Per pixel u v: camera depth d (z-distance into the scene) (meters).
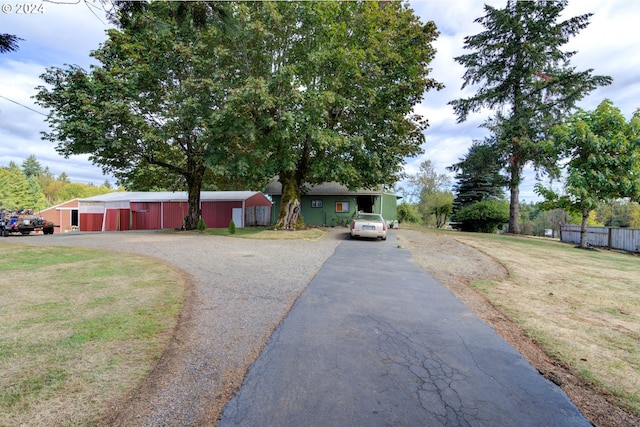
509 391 2.66
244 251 10.36
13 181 56.91
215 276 6.66
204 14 4.80
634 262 11.06
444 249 11.81
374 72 14.56
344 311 4.57
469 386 2.71
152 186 23.72
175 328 3.85
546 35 19.81
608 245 16.47
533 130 20.12
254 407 2.36
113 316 4.17
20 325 3.81
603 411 2.43
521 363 3.16
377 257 9.45
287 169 15.44
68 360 2.98
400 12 16.25
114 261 8.30
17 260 8.40
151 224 27.09
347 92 15.83
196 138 17.53
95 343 3.37
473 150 23.44
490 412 2.36
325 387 2.65
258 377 2.79
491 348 3.49
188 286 5.82
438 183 39.16
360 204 25.28
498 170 22.59
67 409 2.27
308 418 2.24
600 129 14.74
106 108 14.62
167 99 16.36
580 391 2.70
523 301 5.41
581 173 14.95
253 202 27.05
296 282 6.22
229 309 4.59
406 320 4.28
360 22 15.23
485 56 21.55
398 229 21.89
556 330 4.07
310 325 4.03
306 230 17.20
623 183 13.84
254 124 14.52
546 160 19.59
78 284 5.85
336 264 8.18
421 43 16.59
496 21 20.66
